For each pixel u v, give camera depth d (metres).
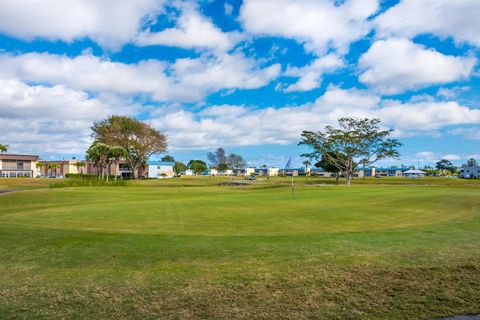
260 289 5.72
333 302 5.24
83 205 23.22
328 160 77.88
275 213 17.09
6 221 14.69
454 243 8.78
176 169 161.88
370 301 5.27
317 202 23.22
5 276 6.52
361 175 152.88
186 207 20.39
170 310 4.98
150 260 7.50
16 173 108.88
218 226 12.97
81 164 118.19
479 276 6.21
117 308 5.05
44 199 31.42
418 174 145.00
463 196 25.91
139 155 96.44
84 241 9.48
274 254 7.86
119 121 91.81
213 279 6.20
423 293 5.54
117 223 13.88
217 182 82.31
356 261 7.15
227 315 4.83
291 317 4.77
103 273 6.61
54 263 7.34
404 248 8.23
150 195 35.94
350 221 14.16
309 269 6.69
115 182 57.00
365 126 72.12
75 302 5.27
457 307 5.05
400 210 17.91
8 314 4.88
